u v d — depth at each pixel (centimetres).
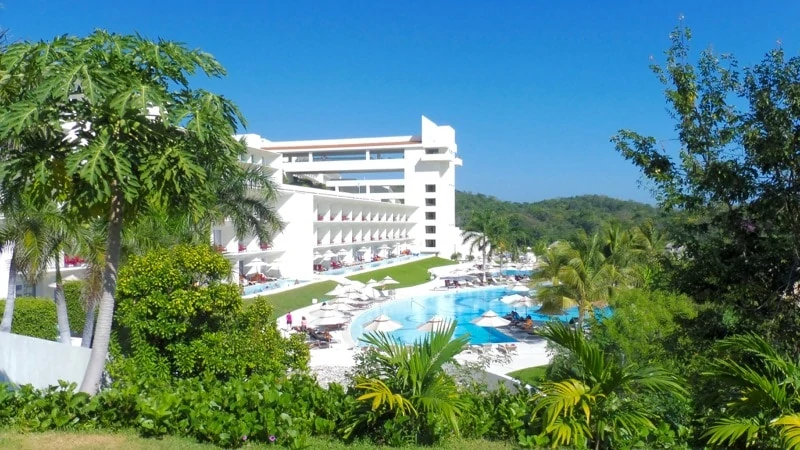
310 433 746
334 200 6769
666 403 750
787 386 689
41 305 2261
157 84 770
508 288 6175
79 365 1264
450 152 9375
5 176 772
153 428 734
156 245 1970
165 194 777
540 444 713
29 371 1362
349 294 4709
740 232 976
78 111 750
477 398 815
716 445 700
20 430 736
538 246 5116
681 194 972
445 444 727
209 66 794
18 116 685
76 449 673
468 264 8900
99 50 757
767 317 965
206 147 797
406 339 3659
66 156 765
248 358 1199
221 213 2502
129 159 743
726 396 739
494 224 7912
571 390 684
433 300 5469
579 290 3475
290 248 5678
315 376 970
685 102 959
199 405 746
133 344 1190
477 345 2892
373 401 707
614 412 693
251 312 1307
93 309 1933
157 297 1184
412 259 8225
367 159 9412
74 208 819
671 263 1078
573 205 15912
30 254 1867
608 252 4256
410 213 9369
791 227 921
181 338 1206
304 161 9594
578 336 703
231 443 702
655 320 1920
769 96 905
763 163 902
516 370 2548
